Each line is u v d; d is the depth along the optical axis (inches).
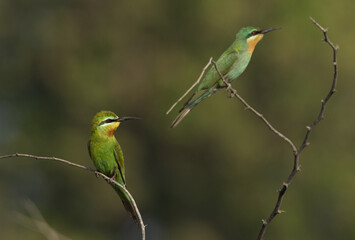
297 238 746.2
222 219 781.9
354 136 764.6
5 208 776.9
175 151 769.6
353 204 746.2
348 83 741.9
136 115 768.9
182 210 795.4
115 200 787.4
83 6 788.0
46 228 277.1
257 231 757.9
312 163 753.0
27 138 792.9
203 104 736.3
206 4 743.7
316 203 758.5
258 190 753.0
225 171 756.6
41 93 812.0
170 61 757.9
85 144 779.4
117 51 772.0
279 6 741.9
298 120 753.0
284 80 745.6
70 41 780.0
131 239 807.7
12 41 822.5
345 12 747.4
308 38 735.1
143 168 788.6
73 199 791.7
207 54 751.1
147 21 771.4
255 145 746.8
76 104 774.5
